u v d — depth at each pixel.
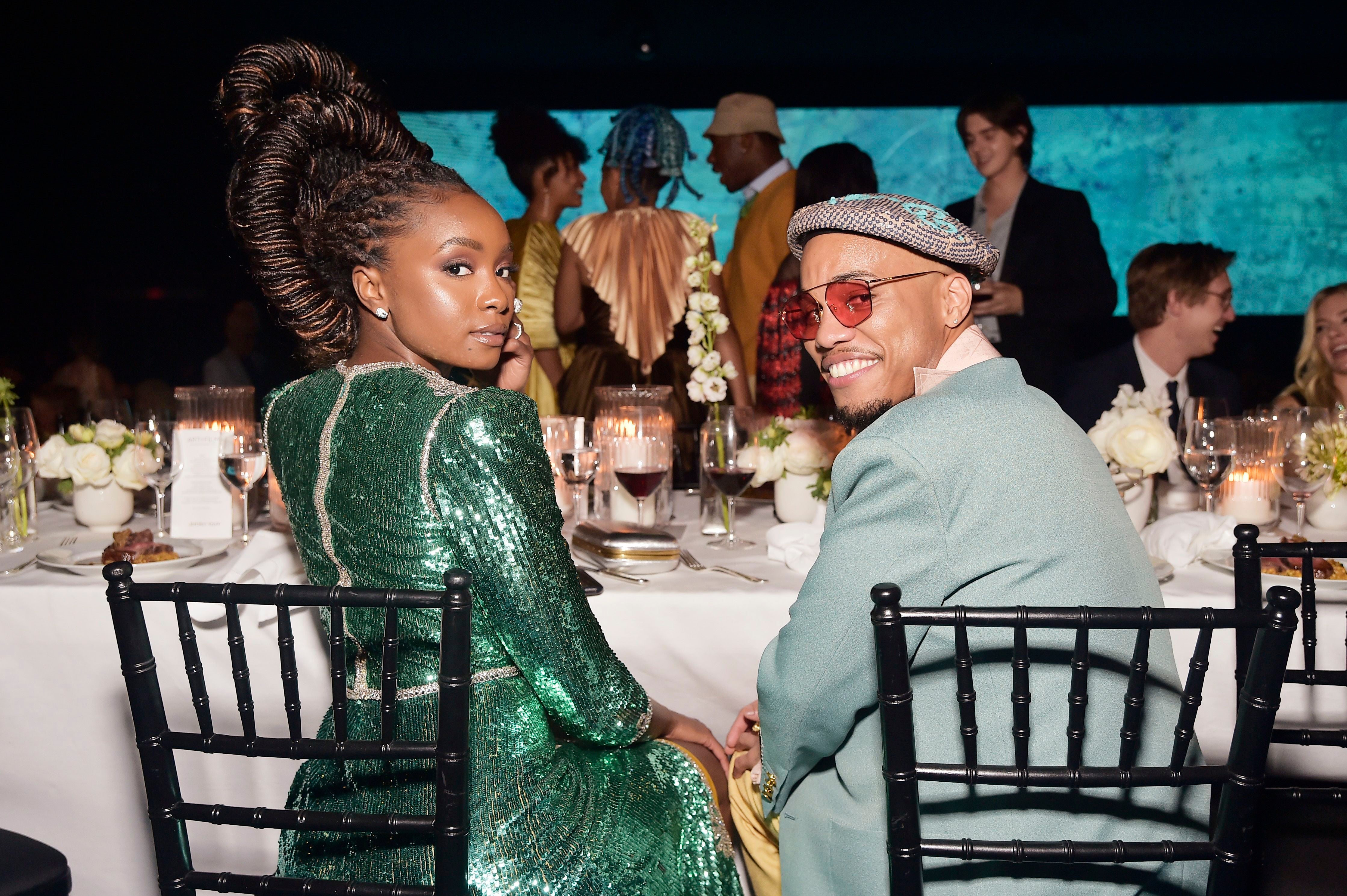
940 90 6.66
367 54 6.67
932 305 1.17
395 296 1.06
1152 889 1.01
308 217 1.10
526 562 0.97
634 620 1.48
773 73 6.72
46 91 6.69
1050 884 0.98
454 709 0.90
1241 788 0.87
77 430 1.97
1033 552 0.97
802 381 2.93
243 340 5.05
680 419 3.49
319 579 1.06
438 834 0.91
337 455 1.01
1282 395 2.78
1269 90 6.43
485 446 0.96
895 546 0.98
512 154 4.08
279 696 1.53
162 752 0.98
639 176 3.43
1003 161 3.84
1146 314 2.81
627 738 1.07
